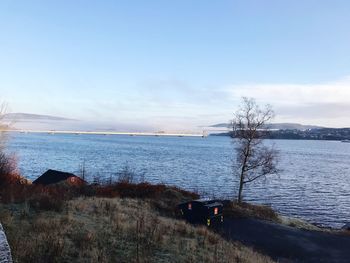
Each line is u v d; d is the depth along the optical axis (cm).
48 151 14112
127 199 2577
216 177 7819
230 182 7100
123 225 1544
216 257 1383
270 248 2238
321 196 6188
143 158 12419
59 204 1717
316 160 15688
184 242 1519
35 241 1121
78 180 3706
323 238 2619
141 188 3033
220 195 5388
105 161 10638
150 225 1686
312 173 10231
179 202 2806
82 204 1873
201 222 2447
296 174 9794
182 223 2020
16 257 947
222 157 14562
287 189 6775
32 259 975
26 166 8419
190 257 1309
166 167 9600
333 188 7294
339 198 6059
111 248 1230
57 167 8550
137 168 9006
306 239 2527
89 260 1089
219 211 2598
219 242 1712
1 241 738
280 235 2536
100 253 1146
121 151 16188
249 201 5309
